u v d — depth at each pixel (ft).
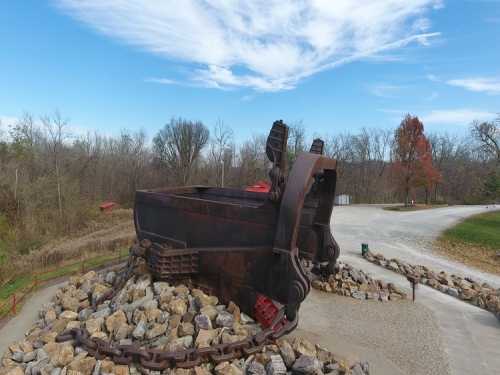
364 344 20.97
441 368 18.60
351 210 121.80
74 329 16.72
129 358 14.44
